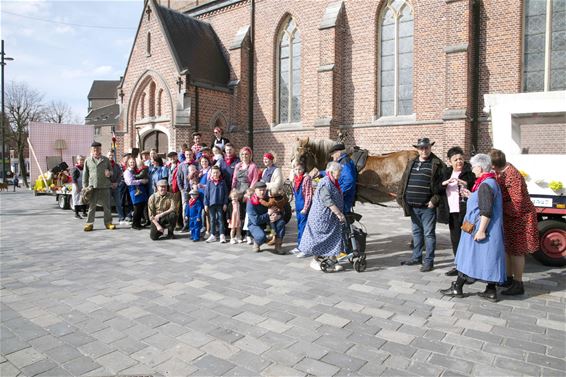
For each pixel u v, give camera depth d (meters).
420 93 15.56
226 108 20.70
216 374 3.29
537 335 4.06
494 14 14.12
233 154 9.56
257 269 6.57
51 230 10.44
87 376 3.26
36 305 4.88
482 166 5.13
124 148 21.92
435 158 6.56
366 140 16.94
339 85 17.38
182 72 18.56
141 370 3.36
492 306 4.91
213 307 4.82
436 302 5.03
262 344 3.83
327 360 3.52
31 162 20.88
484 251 4.91
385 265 6.88
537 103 6.83
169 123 19.62
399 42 16.20
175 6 26.03
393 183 7.85
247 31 20.69
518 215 5.31
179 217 10.64
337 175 6.30
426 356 3.60
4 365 3.44
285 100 20.05
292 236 9.61
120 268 6.61
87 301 5.02
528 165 6.89
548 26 13.38
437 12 15.05
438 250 8.08
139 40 20.70
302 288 5.57
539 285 5.80
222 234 8.85
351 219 6.91
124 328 4.21
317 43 18.22
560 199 6.67
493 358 3.57
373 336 4.01
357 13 16.98
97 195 10.41
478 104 14.52
